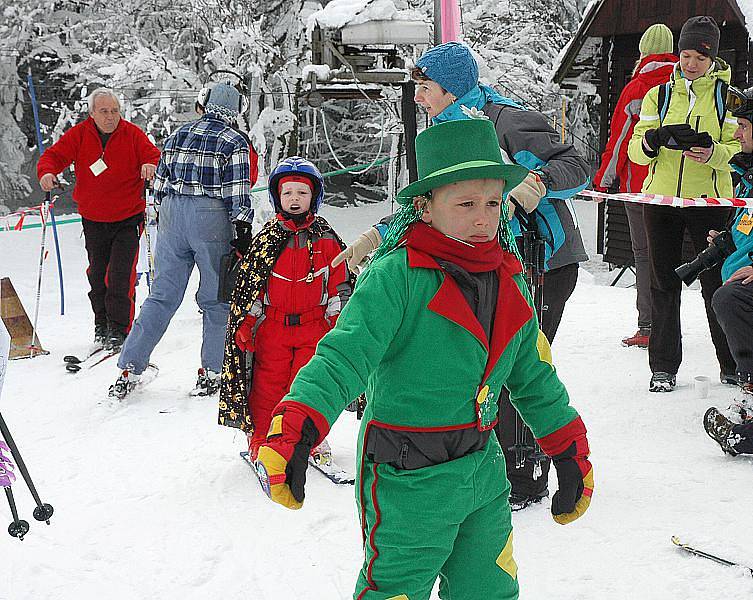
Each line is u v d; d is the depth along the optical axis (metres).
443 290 2.08
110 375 6.07
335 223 16.36
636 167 6.35
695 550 3.08
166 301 5.43
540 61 14.34
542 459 3.51
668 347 5.05
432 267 2.08
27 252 12.58
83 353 6.82
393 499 2.13
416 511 2.11
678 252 5.04
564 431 2.30
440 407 2.11
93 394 5.59
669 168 5.15
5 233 13.73
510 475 3.54
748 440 3.90
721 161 4.94
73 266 11.69
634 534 3.26
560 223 3.52
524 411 2.36
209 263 5.35
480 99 3.50
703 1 9.55
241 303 4.00
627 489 3.68
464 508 2.15
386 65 9.17
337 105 17.03
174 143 5.40
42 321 8.20
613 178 6.71
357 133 16.84
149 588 3.07
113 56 12.80
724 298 4.14
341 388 1.92
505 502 2.29
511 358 2.22
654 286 5.08
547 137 3.39
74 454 4.50
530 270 3.35
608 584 2.91
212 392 5.50
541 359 2.31
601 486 3.73
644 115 5.25
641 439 4.31
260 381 4.07
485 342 2.12
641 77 6.36
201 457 4.39
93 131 6.75
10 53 14.45
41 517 3.11
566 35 15.13
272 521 3.58
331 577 3.10
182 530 3.53
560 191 3.33
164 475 4.16
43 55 15.03
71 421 5.05
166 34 13.30
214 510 3.72
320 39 9.09
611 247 10.96
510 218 3.20
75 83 13.93
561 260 3.57
